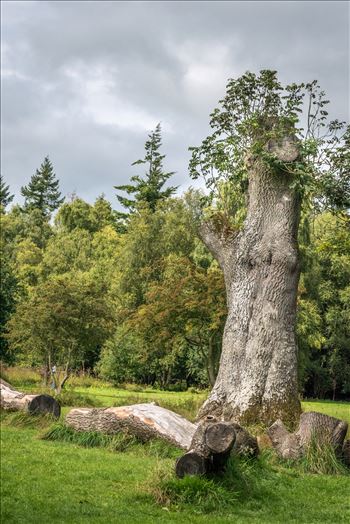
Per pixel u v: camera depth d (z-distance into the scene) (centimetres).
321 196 1686
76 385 4109
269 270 1597
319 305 4772
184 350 4194
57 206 10575
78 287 2920
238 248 1634
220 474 859
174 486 812
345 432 1141
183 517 736
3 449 1120
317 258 4525
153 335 2644
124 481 905
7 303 3859
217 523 717
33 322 2841
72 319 2800
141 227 5497
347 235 2014
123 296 5119
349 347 4809
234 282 1628
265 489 891
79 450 1148
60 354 3212
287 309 1589
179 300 2495
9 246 7750
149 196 7125
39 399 1546
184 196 5703
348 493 938
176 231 5409
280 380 1541
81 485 873
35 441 1237
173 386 4622
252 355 1559
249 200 1673
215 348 2823
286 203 1622
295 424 1493
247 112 1738
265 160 1584
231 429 842
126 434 1219
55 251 7081
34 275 6662
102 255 7000
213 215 1719
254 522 736
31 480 884
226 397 1559
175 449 1152
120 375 4491
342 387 5159
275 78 1700
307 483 980
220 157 1733
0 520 680
